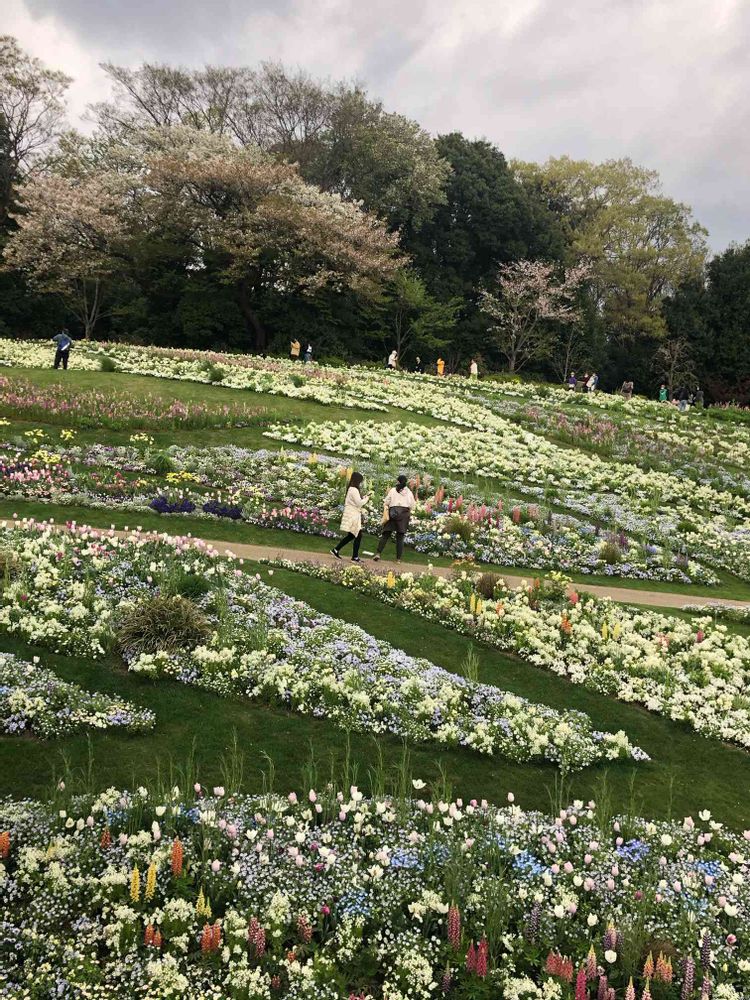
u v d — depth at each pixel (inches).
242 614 440.1
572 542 690.8
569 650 450.9
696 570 669.9
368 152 2362.2
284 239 1957.4
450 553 634.8
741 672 453.1
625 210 2979.8
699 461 1128.8
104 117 2319.1
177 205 1947.6
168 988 203.5
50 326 2229.3
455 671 419.8
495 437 1112.8
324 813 281.3
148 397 1031.6
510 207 2539.4
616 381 2992.1
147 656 373.4
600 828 285.1
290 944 228.1
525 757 344.8
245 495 714.8
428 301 2292.1
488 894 243.1
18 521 550.3
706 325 2854.3
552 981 213.8
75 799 268.4
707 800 330.6
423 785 297.9
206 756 315.9
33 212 1999.3
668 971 216.4
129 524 597.0
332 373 1519.4
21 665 355.6
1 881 229.8
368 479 800.3
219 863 243.0
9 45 2132.1
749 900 261.0
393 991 213.3
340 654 411.8
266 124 2401.6
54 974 203.6
